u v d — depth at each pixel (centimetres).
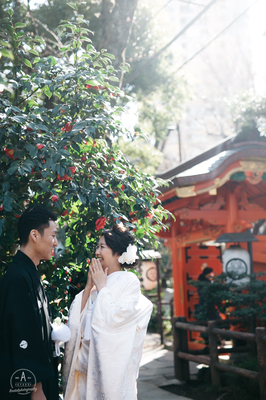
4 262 256
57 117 266
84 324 225
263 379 379
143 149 1184
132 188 262
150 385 498
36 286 192
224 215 649
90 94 253
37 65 257
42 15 820
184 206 654
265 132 663
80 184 243
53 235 198
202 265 779
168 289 1535
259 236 724
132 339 214
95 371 210
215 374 452
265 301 516
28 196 255
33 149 213
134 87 1019
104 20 527
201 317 529
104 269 236
